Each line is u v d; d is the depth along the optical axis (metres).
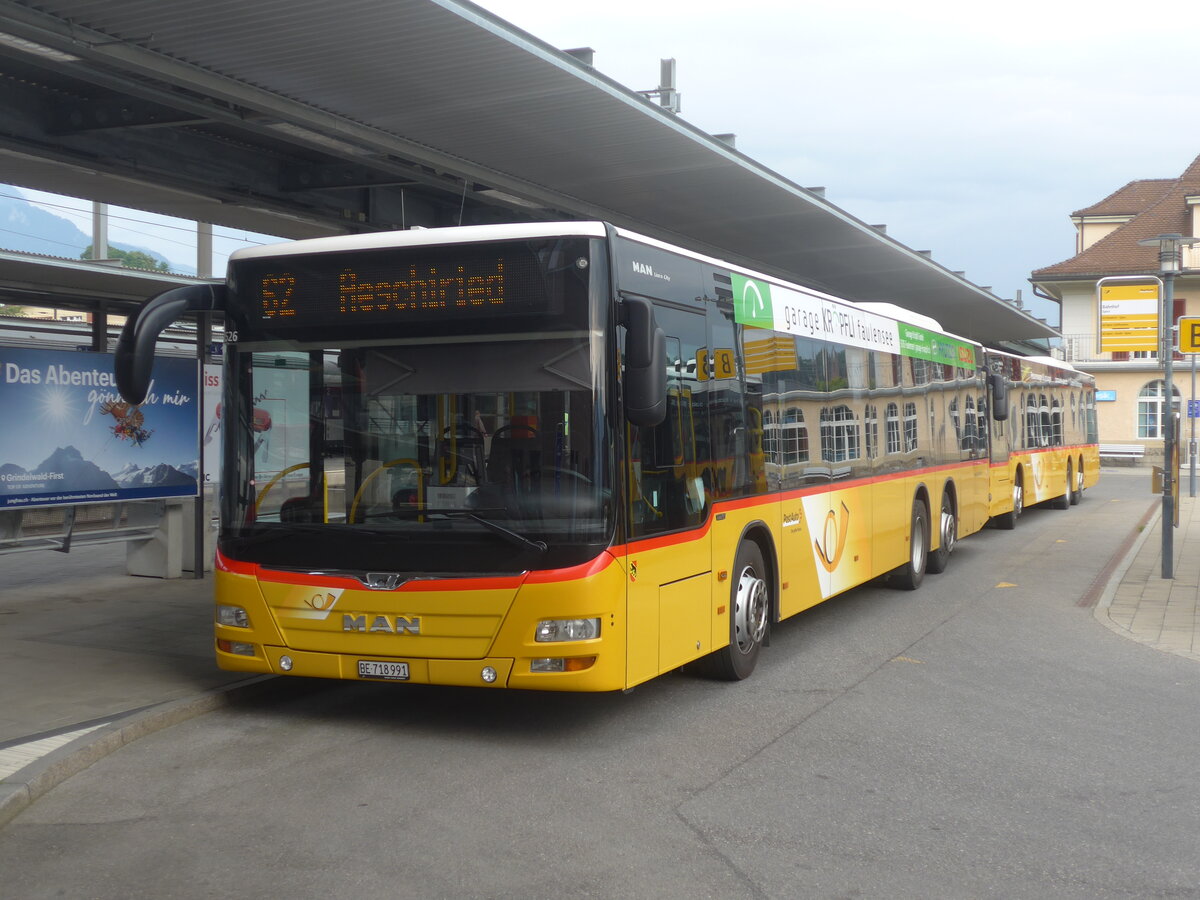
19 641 9.52
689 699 8.11
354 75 8.91
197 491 13.38
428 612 6.72
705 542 7.90
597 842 5.21
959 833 5.40
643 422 6.66
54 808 5.64
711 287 8.23
